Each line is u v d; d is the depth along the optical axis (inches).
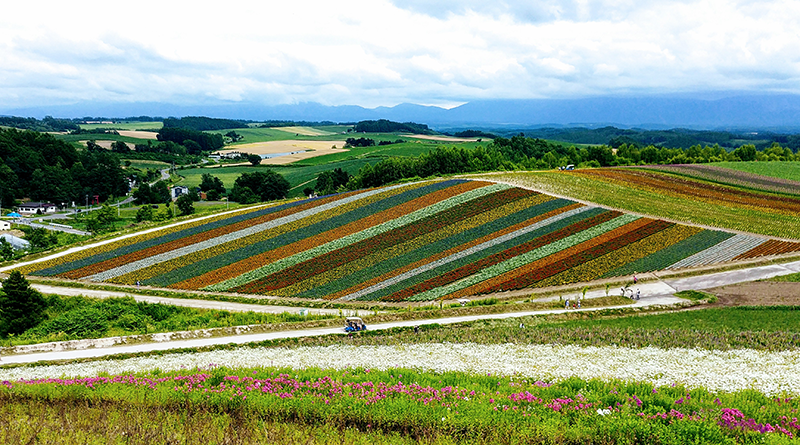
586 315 1989.4
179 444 709.9
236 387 1011.9
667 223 2982.3
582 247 2694.4
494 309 2070.6
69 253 2866.6
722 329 1728.6
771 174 4439.0
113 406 915.4
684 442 750.5
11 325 2074.3
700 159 5880.9
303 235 2974.9
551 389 992.2
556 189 3592.5
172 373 1224.8
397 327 1878.7
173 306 2204.7
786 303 2066.9
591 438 774.5
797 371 1261.1
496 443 756.0
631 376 1226.0
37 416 831.1
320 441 753.0
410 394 949.2
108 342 1798.7
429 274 2458.2
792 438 767.7
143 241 2999.5
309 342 1752.0
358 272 2513.5
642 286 2325.3
